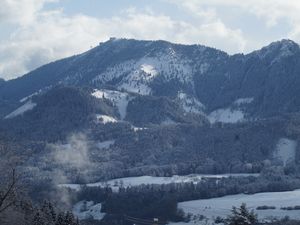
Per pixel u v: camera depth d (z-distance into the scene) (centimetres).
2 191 6356
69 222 12219
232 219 6688
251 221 6631
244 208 6662
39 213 11269
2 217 7225
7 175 6419
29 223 10125
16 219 7900
